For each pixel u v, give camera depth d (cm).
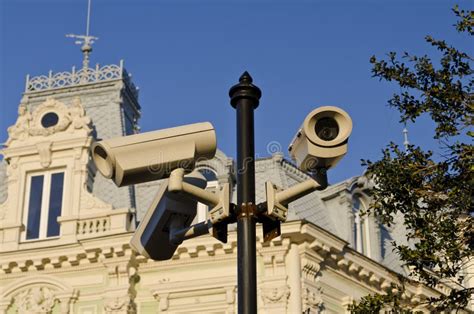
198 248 4888
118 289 4881
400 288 3094
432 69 2931
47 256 5009
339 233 5244
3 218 5191
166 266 4938
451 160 2831
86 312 4909
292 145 1375
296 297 4669
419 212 2889
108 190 5247
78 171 5216
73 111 5356
